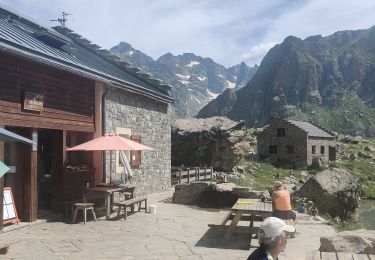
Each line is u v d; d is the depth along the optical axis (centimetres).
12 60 1078
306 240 1033
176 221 1262
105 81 1441
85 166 1418
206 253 895
